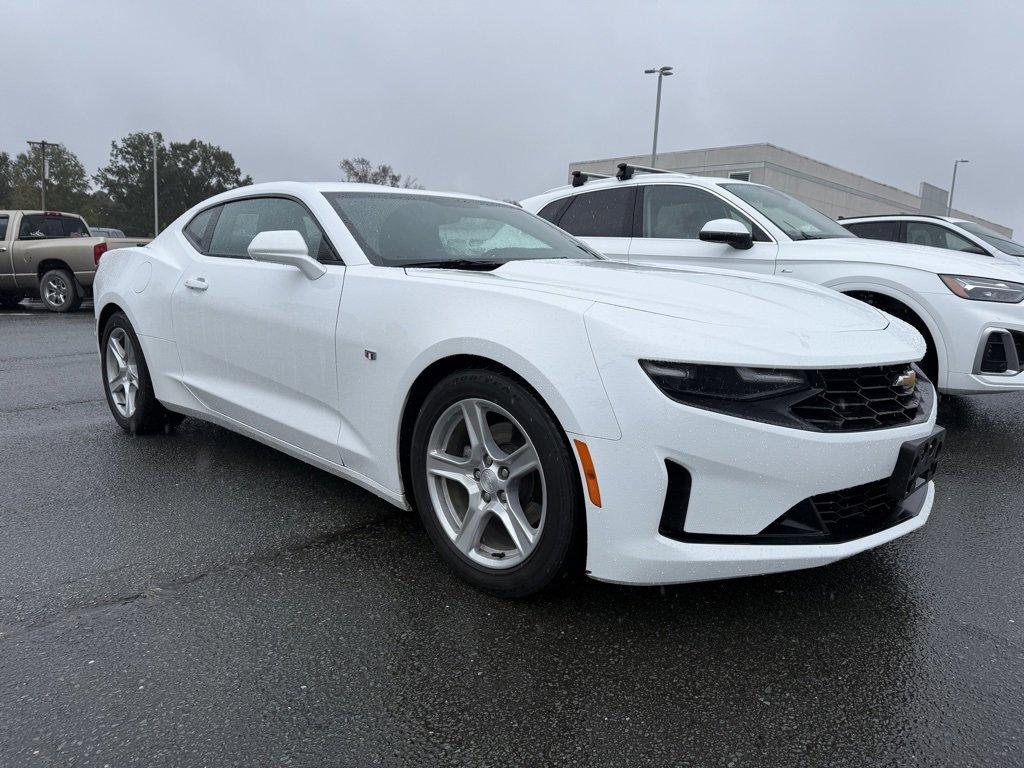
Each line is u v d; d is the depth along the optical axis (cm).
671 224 580
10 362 714
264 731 177
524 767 167
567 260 315
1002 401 583
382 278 270
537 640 217
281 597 241
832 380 218
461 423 250
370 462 273
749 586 254
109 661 204
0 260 1274
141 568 260
